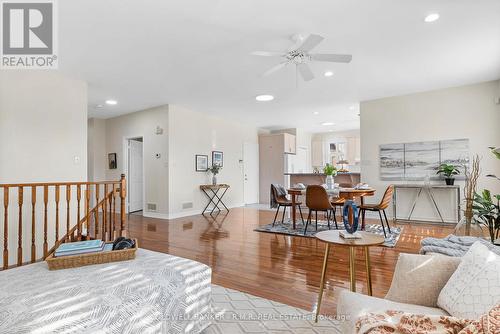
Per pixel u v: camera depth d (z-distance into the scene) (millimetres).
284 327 1853
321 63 3760
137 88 4816
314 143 10422
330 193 4730
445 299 1222
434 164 5117
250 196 8773
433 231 4484
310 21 2723
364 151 5793
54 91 3980
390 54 3502
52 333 1214
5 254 2816
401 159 5418
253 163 8969
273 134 8922
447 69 4059
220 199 7172
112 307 1407
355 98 5609
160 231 4785
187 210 6496
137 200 7316
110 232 3676
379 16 2646
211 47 3264
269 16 2631
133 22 2707
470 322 958
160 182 6234
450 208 5086
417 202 5367
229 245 3865
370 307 1292
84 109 4352
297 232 4605
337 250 3586
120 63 3699
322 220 5676
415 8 2516
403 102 5398
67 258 1823
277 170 8820
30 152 3697
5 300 1393
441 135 5059
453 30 2918
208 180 7137
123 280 1648
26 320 1248
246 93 5199
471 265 1213
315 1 2398
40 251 3723
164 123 6148
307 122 8320
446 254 1916
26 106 3682
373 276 2680
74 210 4113
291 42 3145
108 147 7316
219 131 7586
